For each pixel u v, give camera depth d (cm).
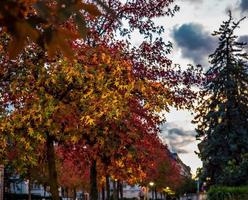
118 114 1529
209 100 3991
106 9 192
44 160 1781
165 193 10838
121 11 1938
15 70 1470
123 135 1722
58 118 1513
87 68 1466
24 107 1495
